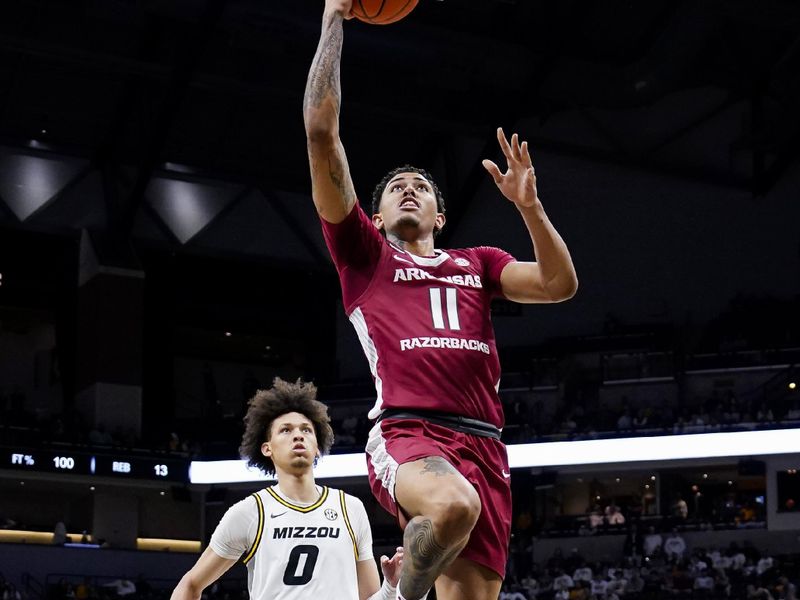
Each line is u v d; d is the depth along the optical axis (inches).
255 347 1461.6
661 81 1188.5
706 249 1283.2
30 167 1239.5
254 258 1323.8
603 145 1293.1
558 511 1273.4
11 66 1153.4
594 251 1322.6
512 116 1220.5
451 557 142.5
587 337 1295.5
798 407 1151.6
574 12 1104.2
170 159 1291.8
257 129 1277.1
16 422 1175.0
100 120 1234.6
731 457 1124.5
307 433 206.8
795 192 1252.5
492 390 161.8
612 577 1054.4
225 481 1208.8
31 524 1221.1
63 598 1059.9
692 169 1278.3
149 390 1307.8
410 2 171.3
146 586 1117.7
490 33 1160.2
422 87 1256.2
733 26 1130.0
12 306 1269.7
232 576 1185.4
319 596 198.1
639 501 1268.5
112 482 1179.9
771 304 1245.7
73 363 1267.2
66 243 1274.6
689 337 1268.5
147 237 1285.7
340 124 1272.1
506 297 171.3
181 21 1131.3
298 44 1152.2
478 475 153.3
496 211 1304.1
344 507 205.6
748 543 1100.5
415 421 154.3
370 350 161.0
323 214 160.9
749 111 1230.3
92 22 1128.2
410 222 168.9
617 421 1214.3
